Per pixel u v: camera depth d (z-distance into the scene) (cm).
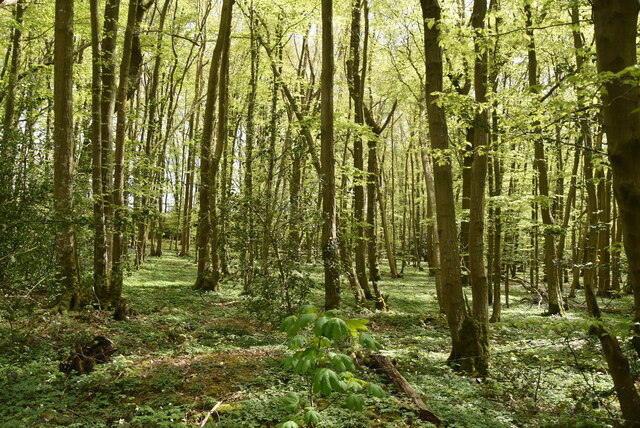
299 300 955
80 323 868
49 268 679
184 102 3073
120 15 1662
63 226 716
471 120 674
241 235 958
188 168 2656
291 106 1598
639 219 353
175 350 797
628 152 352
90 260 1039
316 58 2880
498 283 1361
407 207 3850
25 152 792
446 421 507
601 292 1888
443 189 794
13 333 674
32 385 538
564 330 494
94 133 1025
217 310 1238
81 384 567
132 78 1452
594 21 376
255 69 1869
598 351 638
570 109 482
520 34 905
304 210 988
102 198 1012
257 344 893
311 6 1747
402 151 3841
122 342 798
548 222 1475
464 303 789
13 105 1104
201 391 570
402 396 566
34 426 438
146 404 520
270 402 524
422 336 1111
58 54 933
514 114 616
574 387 648
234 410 504
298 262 968
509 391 631
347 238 1493
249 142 1347
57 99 929
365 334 249
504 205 1316
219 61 1512
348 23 2075
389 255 2661
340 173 1650
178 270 2039
